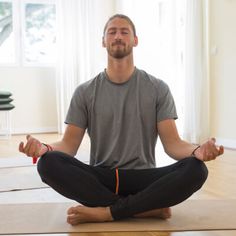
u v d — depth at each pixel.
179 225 1.65
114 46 1.80
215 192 2.31
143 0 5.62
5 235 1.55
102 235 1.54
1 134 6.00
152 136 1.87
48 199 2.22
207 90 4.77
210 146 1.50
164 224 1.66
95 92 1.88
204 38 4.73
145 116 1.84
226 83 4.51
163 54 5.33
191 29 4.76
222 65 4.56
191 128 4.85
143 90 1.86
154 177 1.72
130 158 1.82
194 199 2.10
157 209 1.67
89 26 6.24
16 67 6.20
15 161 3.61
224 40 4.51
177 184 1.56
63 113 6.21
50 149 1.71
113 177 1.74
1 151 4.34
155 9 5.48
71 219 1.64
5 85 6.18
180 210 1.87
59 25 6.15
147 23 5.57
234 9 4.34
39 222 1.70
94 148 1.91
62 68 6.17
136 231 1.58
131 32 1.83
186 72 4.85
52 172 1.58
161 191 1.58
